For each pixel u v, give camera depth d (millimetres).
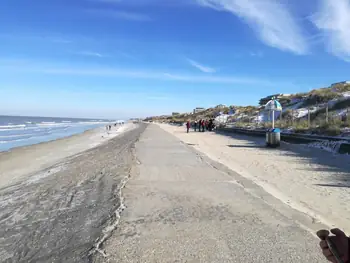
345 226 5945
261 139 27500
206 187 9281
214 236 5477
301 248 4938
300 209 7074
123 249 4977
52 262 4711
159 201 7797
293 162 13914
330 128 21078
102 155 18953
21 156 20406
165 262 4512
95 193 8961
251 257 4637
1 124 100125
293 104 42812
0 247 5367
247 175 11203
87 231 5895
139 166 13320
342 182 9797
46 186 10391
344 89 40281
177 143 25688
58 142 32312
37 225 6426
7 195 9336
